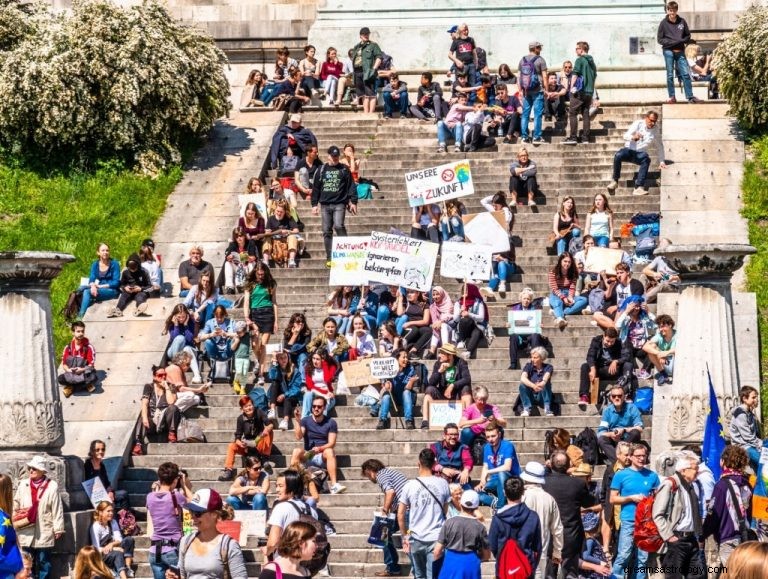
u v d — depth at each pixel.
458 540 18.25
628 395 25.33
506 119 35.78
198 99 36.50
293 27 44.00
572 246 30.28
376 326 28.20
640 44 39.81
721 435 20.14
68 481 22.27
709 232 31.36
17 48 36.03
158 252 32.28
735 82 34.62
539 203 33.06
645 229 31.48
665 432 24.48
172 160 35.91
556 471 19.70
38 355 22.61
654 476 20.20
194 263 30.02
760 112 34.56
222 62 37.75
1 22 37.22
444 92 39.53
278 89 38.78
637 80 39.56
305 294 30.08
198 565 15.97
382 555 22.73
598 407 25.72
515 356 26.94
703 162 34.03
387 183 34.50
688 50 41.53
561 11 40.31
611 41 39.94
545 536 18.83
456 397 25.16
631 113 36.84
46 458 21.97
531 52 35.66
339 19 41.28
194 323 28.16
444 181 30.50
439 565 20.00
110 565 21.70
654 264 29.17
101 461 23.77
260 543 22.80
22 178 35.41
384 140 36.38
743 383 26.11
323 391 25.33
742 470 18.42
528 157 32.91
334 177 31.30
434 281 30.34
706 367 21.77
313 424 24.19
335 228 31.27
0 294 22.70
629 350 25.69
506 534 18.05
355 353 26.39
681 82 38.16
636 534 18.86
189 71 36.38
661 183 33.25
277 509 18.25
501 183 33.72
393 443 25.09
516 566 17.80
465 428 23.98
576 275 28.38
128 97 35.12
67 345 27.66
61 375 27.05
